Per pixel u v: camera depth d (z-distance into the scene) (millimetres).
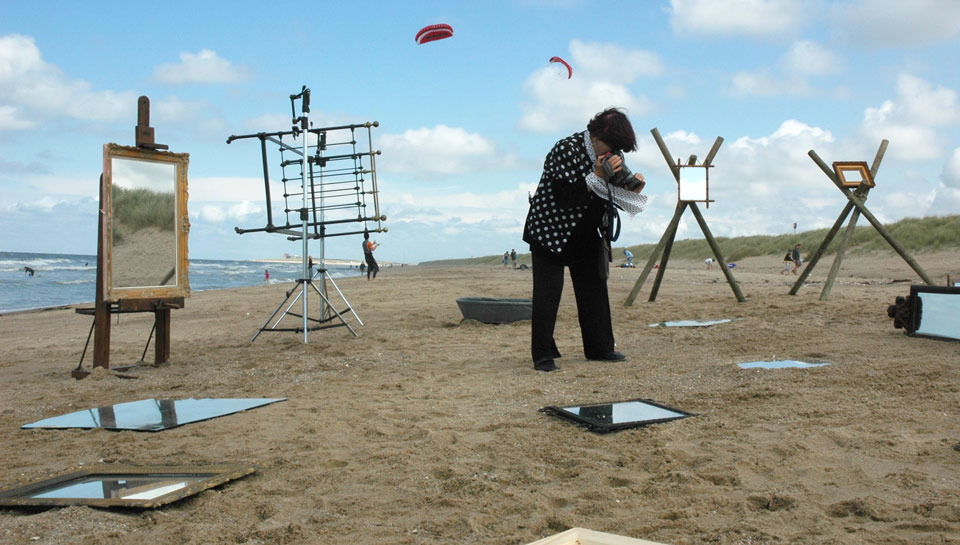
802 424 3396
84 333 10531
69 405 4824
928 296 5660
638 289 10547
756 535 2174
